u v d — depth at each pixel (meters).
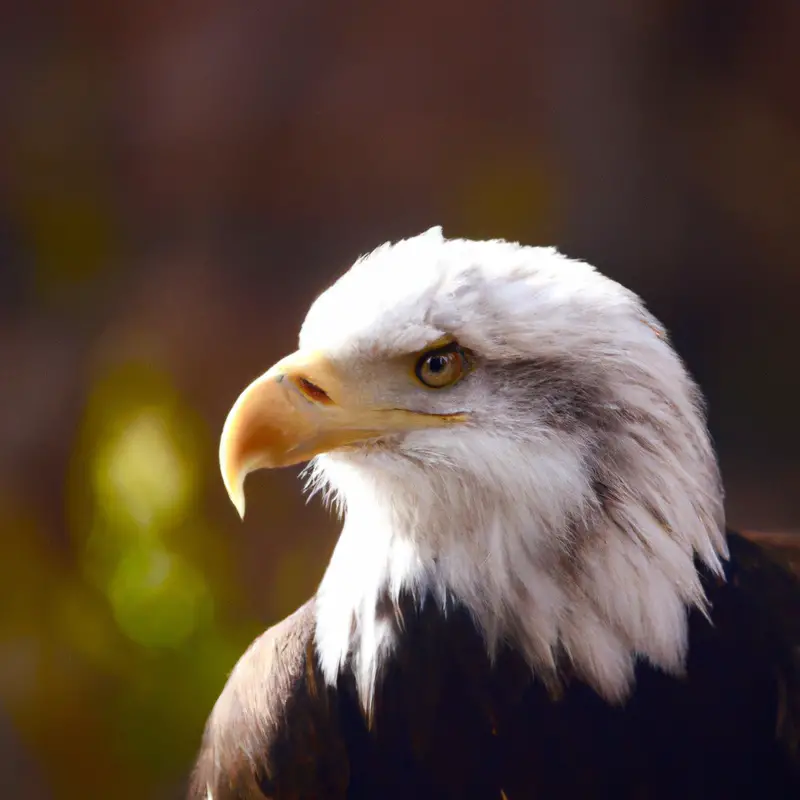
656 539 4.92
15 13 8.85
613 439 4.91
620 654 4.93
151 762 5.99
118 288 8.70
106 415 7.55
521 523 4.92
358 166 8.88
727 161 8.80
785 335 8.66
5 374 8.17
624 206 8.83
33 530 6.91
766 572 4.97
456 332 4.92
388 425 4.93
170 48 8.94
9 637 6.50
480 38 8.80
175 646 6.23
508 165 8.81
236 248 8.84
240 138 8.90
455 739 4.94
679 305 8.77
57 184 8.86
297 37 8.88
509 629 4.93
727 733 4.94
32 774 6.12
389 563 4.95
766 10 8.69
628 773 4.93
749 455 8.46
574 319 4.92
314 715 4.96
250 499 7.08
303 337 4.95
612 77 8.81
